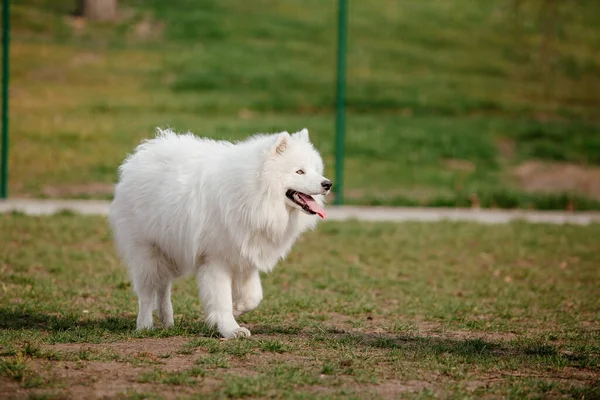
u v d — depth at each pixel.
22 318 8.74
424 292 11.17
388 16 39.12
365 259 13.37
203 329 7.86
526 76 34.62
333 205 19.12
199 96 29.50
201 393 5.80
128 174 8.03
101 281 11.11
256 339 7.53
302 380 6.18
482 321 9.30
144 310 8.02
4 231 13.92
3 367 6.19
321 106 29.80
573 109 31.72
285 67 33.09
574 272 12.77
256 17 37.94
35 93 27.78
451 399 5.87
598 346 8.03
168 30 35.59
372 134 26.89
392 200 20.03
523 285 11.84
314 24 37.69
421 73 33.88
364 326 8.91
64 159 22.19
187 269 7.89
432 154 25.55
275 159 7.36
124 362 6.58
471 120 29.45
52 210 16.59
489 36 37.91
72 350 6.95
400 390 6.09
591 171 25.17
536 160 25.94
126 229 8.00
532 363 7.11
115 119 26.16
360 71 33.44
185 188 7.62
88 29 34.53
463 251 14.14
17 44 31.81
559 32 32.66
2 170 18.06
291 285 11.42
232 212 7.38
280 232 7.51
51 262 12.05
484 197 20.95
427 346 7.68
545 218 18.31
